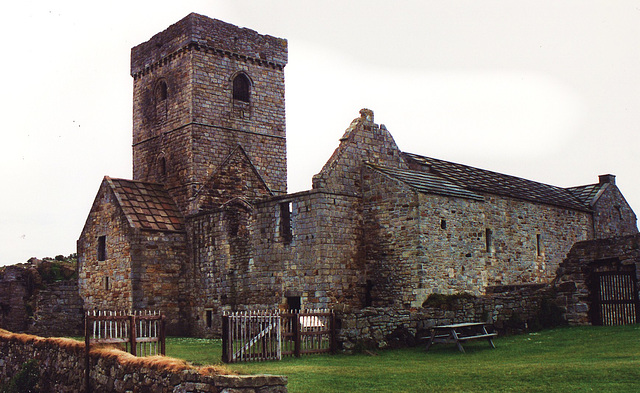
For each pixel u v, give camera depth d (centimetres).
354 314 2542
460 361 2267
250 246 3669
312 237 3319
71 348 2141
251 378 1497
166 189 4528
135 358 1795
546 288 3231
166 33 4672
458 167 4156
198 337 3969
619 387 1648
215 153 4475
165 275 4075
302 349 2425
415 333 2712
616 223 5128
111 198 4203
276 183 4778
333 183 3381
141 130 4847
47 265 5000
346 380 1862
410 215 3281
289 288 3416
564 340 2655
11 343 2550
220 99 4550
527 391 1667
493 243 3803
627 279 3058
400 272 3291
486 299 2992
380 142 3669
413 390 1727
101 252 4253
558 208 4466
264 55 4800
